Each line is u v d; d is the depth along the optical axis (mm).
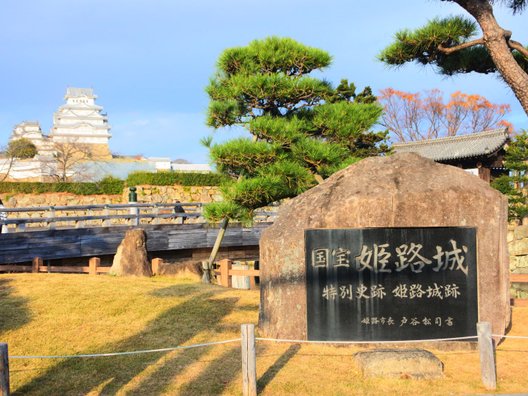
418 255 9391
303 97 15922
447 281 9391
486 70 14000
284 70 16312
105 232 20438
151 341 9766
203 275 16281
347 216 9453
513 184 30781
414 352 8344
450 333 9328
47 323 10484
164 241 21516
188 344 9617
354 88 21703
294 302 9469
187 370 8477
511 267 25391
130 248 16312
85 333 10086
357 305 9336
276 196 15180
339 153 15328
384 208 9422
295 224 9617
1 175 42344
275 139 14961
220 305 11898
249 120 16266
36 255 18734
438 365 8172
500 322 9445
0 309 11203
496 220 9539
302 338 9406
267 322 9695
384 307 9328
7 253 18062
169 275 16281
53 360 8977
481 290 9430
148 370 8523
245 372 7559
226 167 16062
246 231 23625
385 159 10148
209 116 16219
